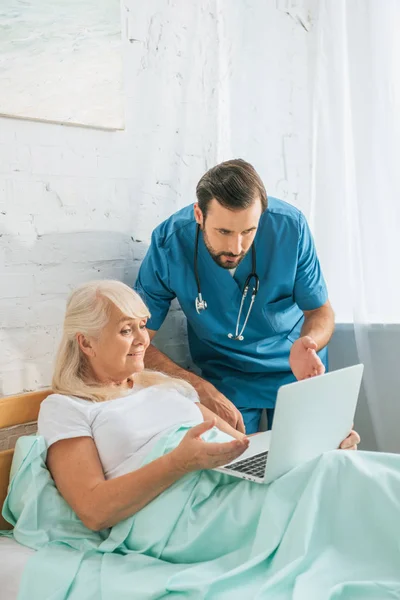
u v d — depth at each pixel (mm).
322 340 2092
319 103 2582
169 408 1747
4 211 1808
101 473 1558
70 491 1543
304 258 2111
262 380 2203
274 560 1365
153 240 2078
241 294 2092
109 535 1554
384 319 2447
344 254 2592
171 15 2225
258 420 2244
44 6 1838
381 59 2410
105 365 1716
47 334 1930
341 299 2605
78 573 1416
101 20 1980
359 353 2441
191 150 2324
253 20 2488
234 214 1767
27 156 1852
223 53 2408
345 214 2533
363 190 2436
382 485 1396
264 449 1646
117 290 1715
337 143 2566
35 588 1428
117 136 2082
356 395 1624
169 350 2336
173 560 1464
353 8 2426
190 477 1529
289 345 2203
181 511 1492
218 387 2215
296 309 2223
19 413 1836
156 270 2066
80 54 1934
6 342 1836
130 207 2139
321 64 2576
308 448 1517
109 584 1358
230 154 2471
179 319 2357
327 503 1408
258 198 1792
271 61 2555
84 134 1989
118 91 2041
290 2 2586
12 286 1840
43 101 1854
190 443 1441
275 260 2068
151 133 2188
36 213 1882
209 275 2062
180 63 2266
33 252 1881
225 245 1823
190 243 2051
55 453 1600
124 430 1638
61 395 1671
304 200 2695
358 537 1389
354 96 2438
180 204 2301
